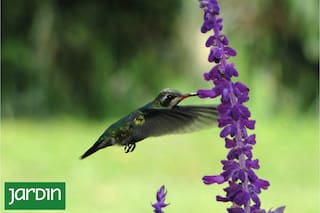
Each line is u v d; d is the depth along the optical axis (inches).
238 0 784.9
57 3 788.6
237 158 94.8
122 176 565.6
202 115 131.6
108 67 804.0
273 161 617.3
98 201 486.9
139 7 816.9
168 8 818.2
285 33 785.6
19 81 780.0
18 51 776.3
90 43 795.4
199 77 812.0
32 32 779.4
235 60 768.9
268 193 507.2
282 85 789.9
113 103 808.3
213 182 94.3
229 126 94.4
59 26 786.2
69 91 790.5
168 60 824.9
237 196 93.1
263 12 780.6
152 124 136.9
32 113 781.3
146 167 595.8
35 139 673.6
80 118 789.9
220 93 93.9
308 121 770.2
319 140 682.8
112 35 809.5
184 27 823.1
